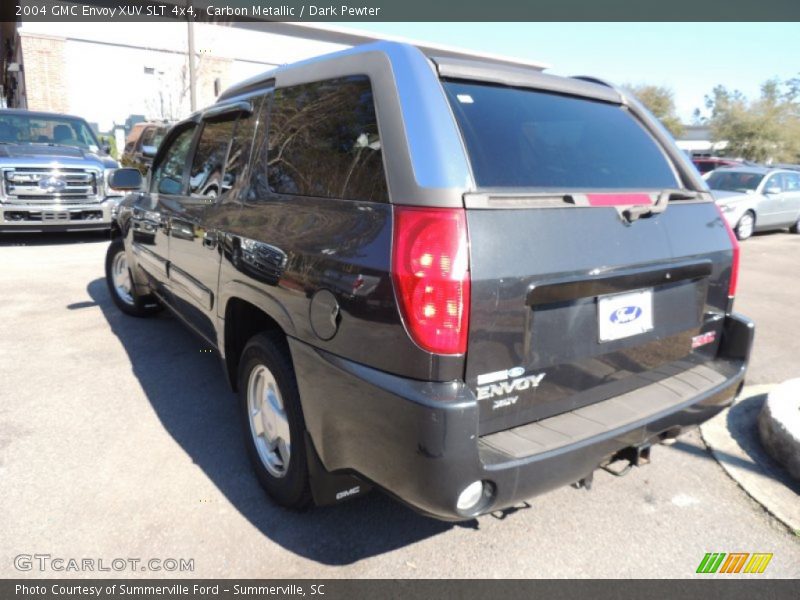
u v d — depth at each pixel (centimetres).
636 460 239
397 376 200
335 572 243
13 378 424
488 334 200
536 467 204
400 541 263
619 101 301
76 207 929
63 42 2245
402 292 196
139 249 482
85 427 355
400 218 201
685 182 294
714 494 303
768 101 4184
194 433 351
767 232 1495
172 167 423
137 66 2395
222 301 311
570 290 218
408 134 210
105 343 500
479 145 223
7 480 297
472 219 197
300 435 250
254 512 279
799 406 343
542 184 231
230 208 307
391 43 237
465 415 189
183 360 465
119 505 281
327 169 244
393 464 202
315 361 228
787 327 606
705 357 289
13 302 616
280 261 250
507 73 256
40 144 998
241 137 317
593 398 242
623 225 238
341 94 245
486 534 269
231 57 2438
